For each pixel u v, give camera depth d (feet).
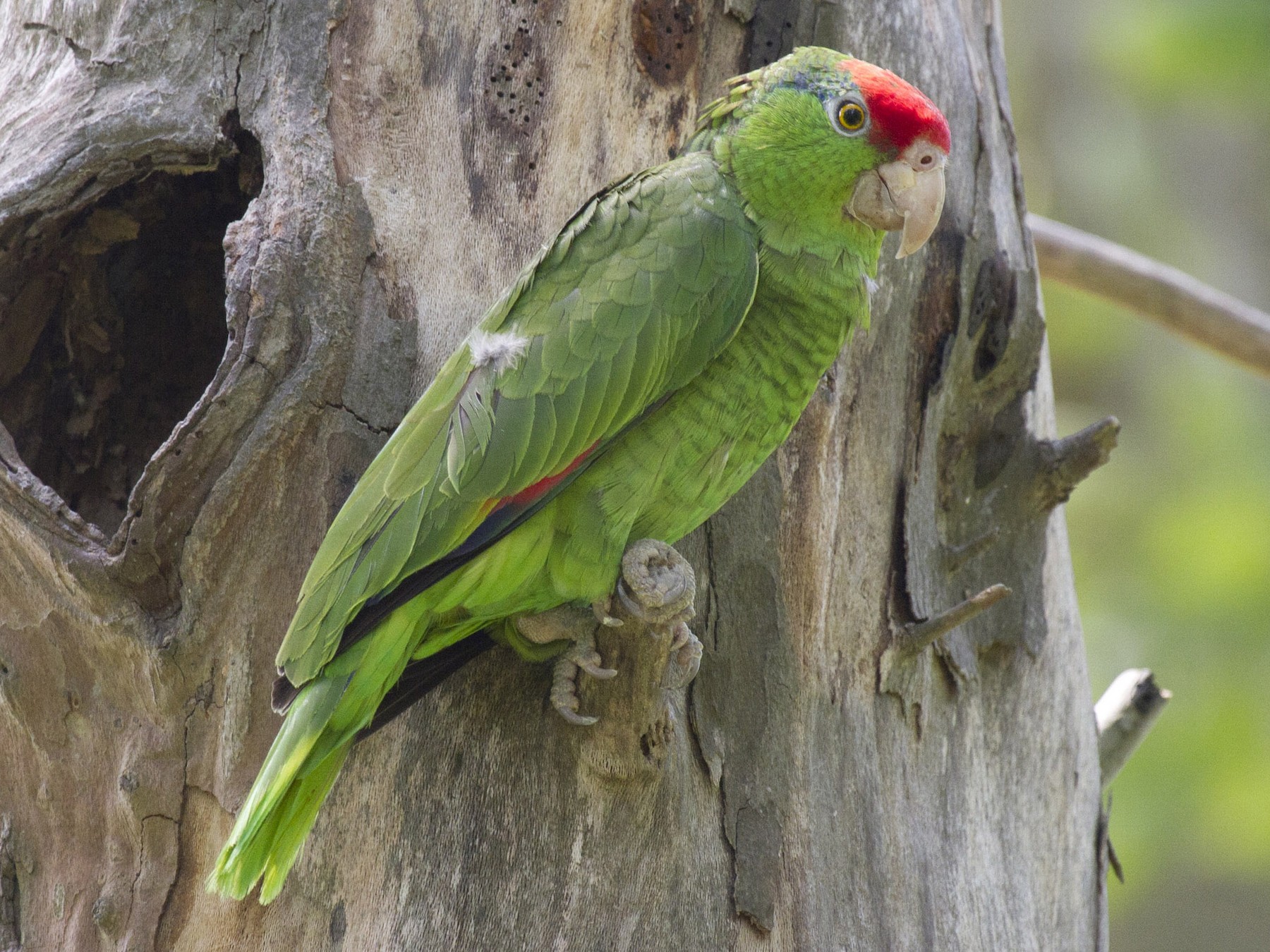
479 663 19.43
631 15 20.75
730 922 19.43
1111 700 28.53
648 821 19.12
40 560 18.39
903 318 21.99
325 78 19.98
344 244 19.21
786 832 20.02
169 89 19.90
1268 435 53.52
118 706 19.27
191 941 18.65
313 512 18.70
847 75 19.44
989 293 22.53
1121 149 58.70
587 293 18.26
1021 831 23.49
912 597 21.71
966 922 21.67
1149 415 55.16
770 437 19.31
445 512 17.52
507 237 20.20
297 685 17.17
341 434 18.80
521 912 18.63
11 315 21.03
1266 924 57.26
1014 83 60.03
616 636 18.35
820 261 19.36
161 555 18.29
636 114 20.77
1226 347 34.01
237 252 18.70
